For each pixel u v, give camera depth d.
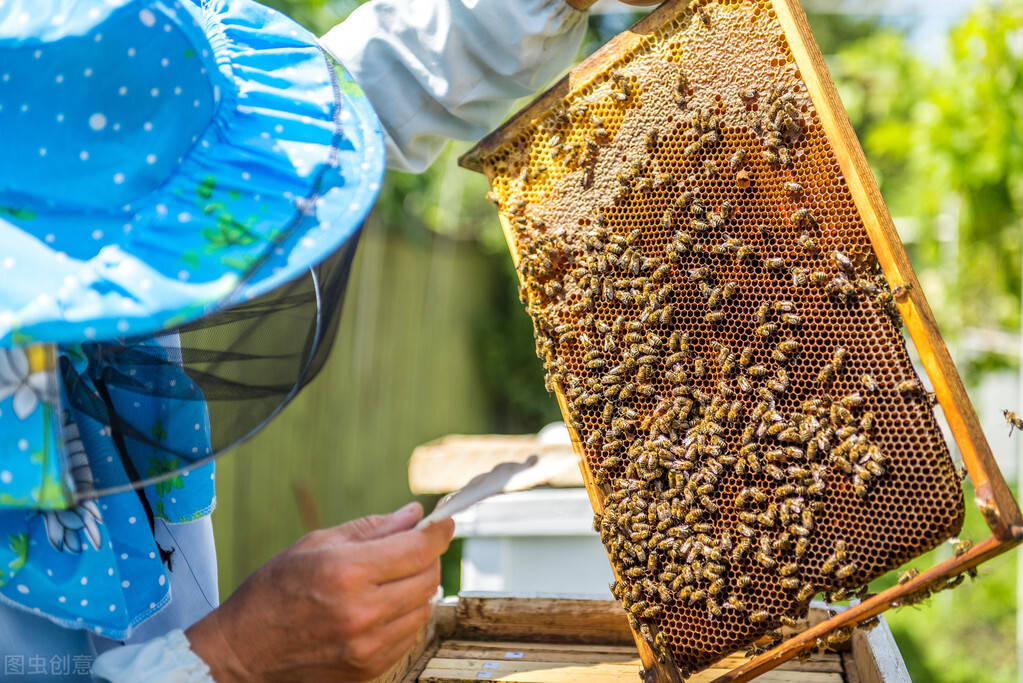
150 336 0.99
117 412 1.06
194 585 1.19
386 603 1.00
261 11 1.11
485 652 1.32
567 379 1.16
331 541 1.04
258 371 1.01
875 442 1.06
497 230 5.48
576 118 1.17
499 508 1.76
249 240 0.97
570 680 1.23
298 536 3.48
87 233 0.96
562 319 1.17
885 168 5.02
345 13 3.16
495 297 6.32
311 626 1.00
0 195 0.95
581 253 1.17
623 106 1.16
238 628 1.00
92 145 0.96
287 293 1.02
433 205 4.68
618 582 1.14
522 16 1.21
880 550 1.05
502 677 1.24
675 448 1.11
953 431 1.02
